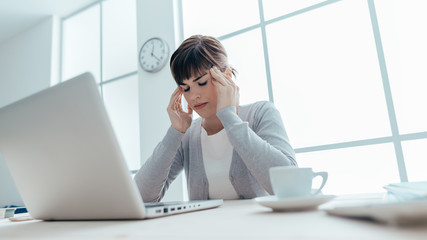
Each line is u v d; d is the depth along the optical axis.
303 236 0.25
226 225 0.33
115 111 3.37
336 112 2.28
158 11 2.95
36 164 0.50
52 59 3.81
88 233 0.34
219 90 0.92
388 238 0.22
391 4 2.17
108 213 0.46
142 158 2.75
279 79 2.51
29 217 0.66
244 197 1.06
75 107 0.42
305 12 2.48
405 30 2.11
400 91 2.06
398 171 1.97
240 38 2.75
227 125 0.87
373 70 2.18
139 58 2.94
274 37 2.58
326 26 2.40
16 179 0.55
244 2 2.80
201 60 0.98
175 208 0.49
